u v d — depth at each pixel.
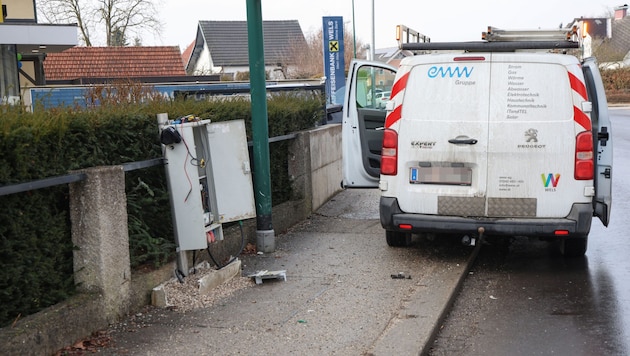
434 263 7.55
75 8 42.66
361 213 10.48
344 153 9.78
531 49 7.37
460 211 7.19
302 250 8.17
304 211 9.95
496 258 8.20
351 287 6.60
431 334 5.34
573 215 6.98
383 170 7.44
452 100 7.20
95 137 5.57
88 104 8.36
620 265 7.82
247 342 5.10
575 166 6.97
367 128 9.82
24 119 4.71
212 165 6.61
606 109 7.51
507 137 7.06
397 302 6.09
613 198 12.79
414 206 7.33
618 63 61.06
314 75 48.19
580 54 8.47
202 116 7.25
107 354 4.82
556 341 5.44
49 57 37.91
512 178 7.07
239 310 5.88
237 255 7.05
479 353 5.22
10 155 4.49
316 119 11.50
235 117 8.19
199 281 6.21
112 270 5.36
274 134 9.22
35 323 4.55
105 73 37.94
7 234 4.54
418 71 7.32
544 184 7.02
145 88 10.25
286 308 5.93
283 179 9.71
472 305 6.42
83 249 5.22
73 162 5.27
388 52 47.03
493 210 7.13
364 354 4.85
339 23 23.75
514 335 5.60
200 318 5.65
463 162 7.18
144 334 5.24
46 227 4.92
